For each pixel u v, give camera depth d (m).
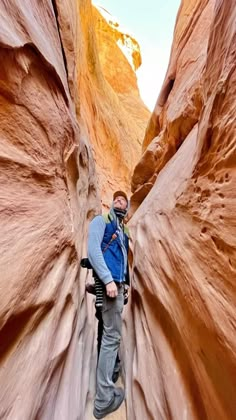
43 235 1.58
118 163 15.16
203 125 1.68
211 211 1.37
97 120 13.74
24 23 1.62
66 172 2.77
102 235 2.36
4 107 1.33
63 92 2.50
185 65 5.27
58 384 1.75
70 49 4.08
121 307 2.30
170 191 2.71
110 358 2.22
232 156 1.19
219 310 1.14
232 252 1.10
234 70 1.27
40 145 1.76
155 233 2.73
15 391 1.12
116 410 2.27
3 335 1.06
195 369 1.38
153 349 2.09
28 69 1.61
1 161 1.20
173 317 1.77
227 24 1.47
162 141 5.96
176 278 1.78
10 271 1.11
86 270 3.85
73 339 2.24
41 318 1.52
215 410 1.15
